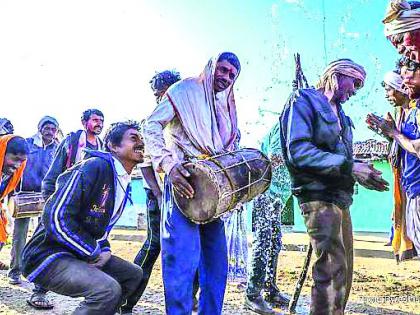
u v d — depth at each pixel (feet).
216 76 11.85
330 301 10.93
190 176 10.94
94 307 10.42
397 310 16.24
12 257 20.97
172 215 11.27
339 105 12.25
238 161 11.35
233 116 12.60
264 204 15.71
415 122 13.21
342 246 11.10
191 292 11.20
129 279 12.21
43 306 16.85
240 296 17.81
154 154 11.27
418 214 13.32
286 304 16.70
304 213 11.38
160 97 14.96
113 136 11.66
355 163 11.37
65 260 10.63
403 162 13.73
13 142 15.19
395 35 11.89
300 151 11.05
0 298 18.45
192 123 11.75
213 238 12.15
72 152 17.26
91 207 10.98
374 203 64.49
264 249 15.72
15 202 20.26
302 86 13.64
